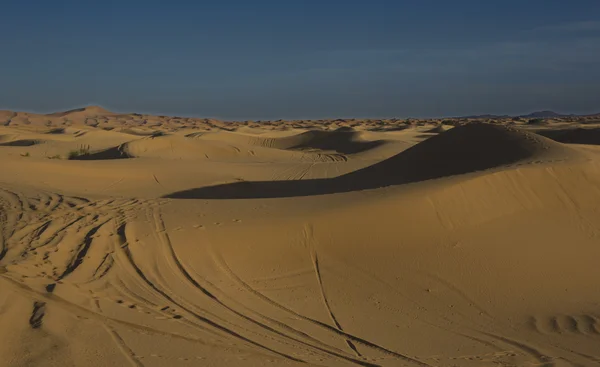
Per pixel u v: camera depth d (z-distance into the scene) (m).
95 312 6.07
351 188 19.22
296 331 6.64
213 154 39.03
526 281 9.28
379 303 7.97
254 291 7.70
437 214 10.64
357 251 9.22
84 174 19.41
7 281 6.38
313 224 9.39
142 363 4.99
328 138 54.41
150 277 7.41
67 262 7.43
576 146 24.53
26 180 16.47
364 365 5.89
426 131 67.12
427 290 8.57
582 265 10.20
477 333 7.36
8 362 4.68
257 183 21.88
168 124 134.38
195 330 6.09
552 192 13.02
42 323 5.48
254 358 5.58
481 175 12.73
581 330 7.64
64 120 137.12
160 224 9.02
